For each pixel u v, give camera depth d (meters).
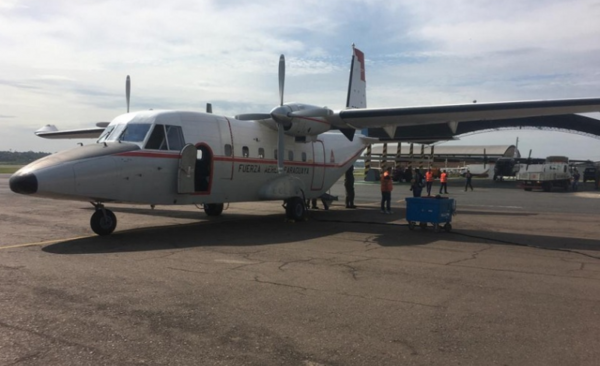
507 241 10.12
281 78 12.97
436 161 60.41
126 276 6.33
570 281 6.39
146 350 3.82
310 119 12.98
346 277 6.49
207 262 7.37
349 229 11.91
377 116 12.62
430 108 12.01
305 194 15.38
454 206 11.85
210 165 11.67
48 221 12.88
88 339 4.03
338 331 4.34
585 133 48.69
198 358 3.68
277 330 4.34
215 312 4.84
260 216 15.18
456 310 5.02
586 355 3.80
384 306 5.14
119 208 17.16
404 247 9.18
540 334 4.29
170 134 10.75
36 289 5.59
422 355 3.79
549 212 17.50
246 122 13.12
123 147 9.96
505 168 50.94
